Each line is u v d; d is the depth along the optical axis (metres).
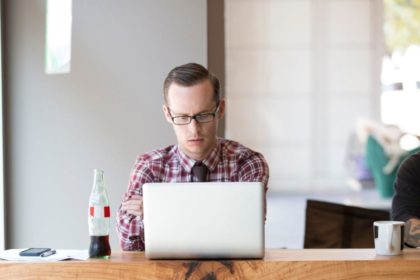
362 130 10.59
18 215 4.25
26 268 2.42
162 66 4.20
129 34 4.20
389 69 12.63
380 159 9.09
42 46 4.25
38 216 4.25
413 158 3.17
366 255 2.55
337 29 12.59
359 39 12.60
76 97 4.24
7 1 4.25
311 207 3.55
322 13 12.54
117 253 2.70
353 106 12.62
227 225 2.42
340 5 12.55
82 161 4.24
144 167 2.98
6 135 4.25
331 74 12.61
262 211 2.41
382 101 12.62
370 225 3.50
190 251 2.44
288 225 9.03
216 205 2.41
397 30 12.61
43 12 4.25
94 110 4.23
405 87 12.55
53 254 2.65
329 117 12.62
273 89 12.61
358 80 12.64
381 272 2.38
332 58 12.60
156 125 4.21
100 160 4.24
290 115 12.62
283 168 12.62
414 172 3.14
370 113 12.62
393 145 9.70
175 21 4.19
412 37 12.58
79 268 2.42
